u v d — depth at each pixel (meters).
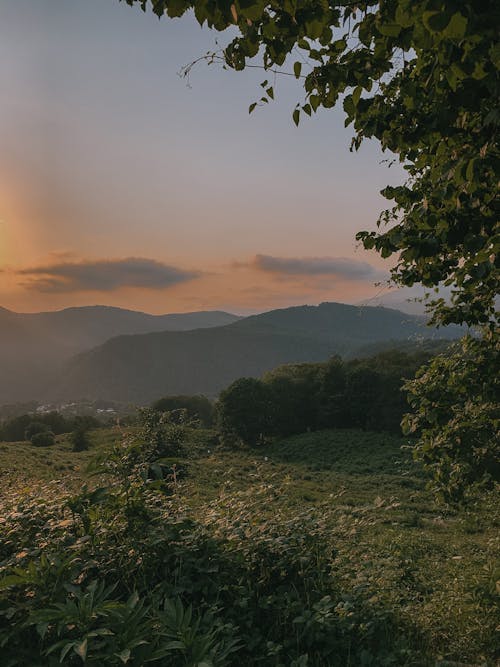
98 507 5.43
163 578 5.07
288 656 4.50
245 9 2.57
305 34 3.19
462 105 3.46
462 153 4.06
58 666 3.31
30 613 3.74
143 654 3.47
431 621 5.99
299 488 31.31
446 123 3.76
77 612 3.62
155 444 24.44
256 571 5.34
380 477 45.78
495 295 6.32
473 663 5.07
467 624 5.84
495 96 3.19
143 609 4.16
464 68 3.04
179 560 4.99
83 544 4.98
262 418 82.12
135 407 26.53
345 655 4.67
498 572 7.02
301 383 87.69
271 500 6.56
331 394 83.75
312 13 3.08
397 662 4.64
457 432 7.22
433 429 7.72
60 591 4.11
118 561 5.04
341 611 4.89
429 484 7.95
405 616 5.97
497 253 3.81
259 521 6.08
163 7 2.98
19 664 3.79
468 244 3.97
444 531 17.47
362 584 5.62
